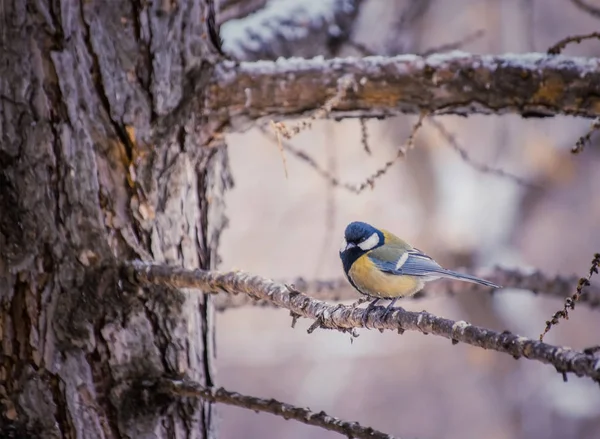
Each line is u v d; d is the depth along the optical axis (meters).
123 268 7.41
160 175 7.66
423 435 29.42
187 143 7.79
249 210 31.09
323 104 7.65
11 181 7.34
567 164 23.86
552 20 24.39
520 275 10.76
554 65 7.30
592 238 26.47
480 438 27.95
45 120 7.32
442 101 7.53
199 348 7.96
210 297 8.23
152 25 7.58
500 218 22.62
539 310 26.64
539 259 26.55
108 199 7.43
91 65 7.41
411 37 17.22
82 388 7.39
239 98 7.71
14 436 7.39
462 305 23.61
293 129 7.07
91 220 7.38
